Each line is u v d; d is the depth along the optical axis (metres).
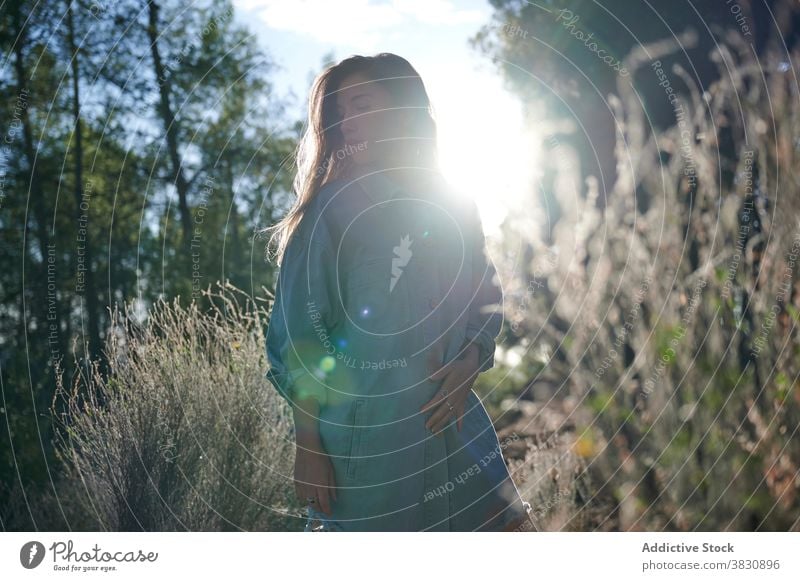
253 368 3.17
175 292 4.87
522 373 3.99
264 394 3.13
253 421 3.03
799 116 2.31
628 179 2.62
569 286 2.65
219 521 2.83
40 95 4.60
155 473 2.77
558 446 2.85
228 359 3.21
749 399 2.22
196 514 2.80
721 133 2.82
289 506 3.06
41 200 4.58
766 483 2.17
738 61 3.03
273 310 1.80
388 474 1.75
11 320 4.14
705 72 4.45
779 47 2.45
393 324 1.75
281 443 3.11
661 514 2.40
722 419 2.22
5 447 3.24
